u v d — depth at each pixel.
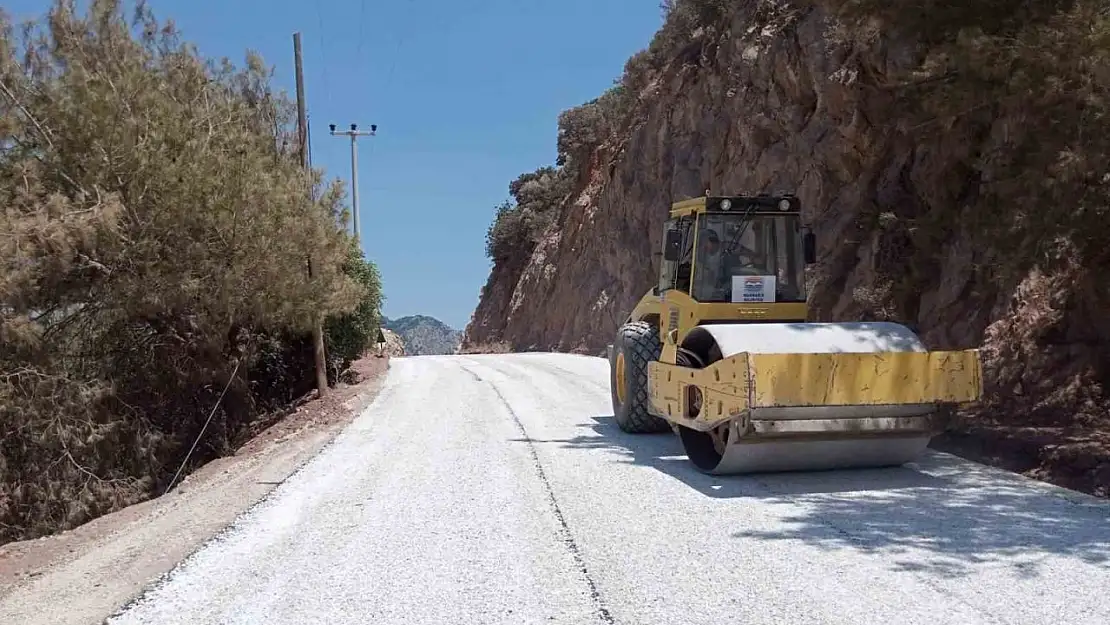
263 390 19.84
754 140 21.59
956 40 8.25
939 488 7.83
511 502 7.87
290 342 19.73
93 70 13.85
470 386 18.59
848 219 17.28
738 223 10.14
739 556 6.02
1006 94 8.38
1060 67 7.53
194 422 16.66
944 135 13.11
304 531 7.16
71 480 13.41
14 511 13.06
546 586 5.56
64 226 12.18
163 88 14.44
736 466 8.45
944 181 14.40
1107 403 9.36
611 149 36.69
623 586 5.50
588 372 21.53
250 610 5.32
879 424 7.93
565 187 48.66
